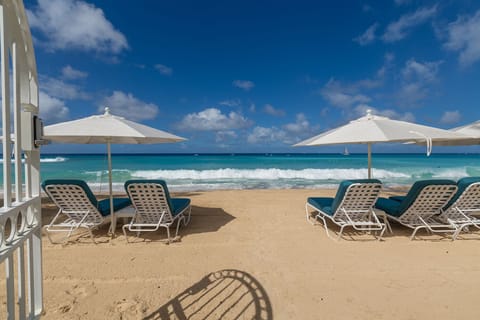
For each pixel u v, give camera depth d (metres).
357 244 4.15
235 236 4.56
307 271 3.25
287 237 4.50
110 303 2.59
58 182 3.97
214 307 2.53
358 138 3.99
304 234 4.65
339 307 2.54
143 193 4.16
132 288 2.87
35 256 1.66
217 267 3.37
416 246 4.04
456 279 3.04
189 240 4.36
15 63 1.36
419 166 21.11
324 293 2.77
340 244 4.15
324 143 4.28
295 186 12.09
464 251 3.83
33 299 1.58
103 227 5.06
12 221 1.33
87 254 3.77
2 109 1.27
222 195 8.72
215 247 4.04
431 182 4.04
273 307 2.53
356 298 2.68
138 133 3.79
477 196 4.25
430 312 2.45
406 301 2.62
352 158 31.80
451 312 2.45
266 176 15.96
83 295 2.73
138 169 19.84
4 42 1.25
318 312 2.46
